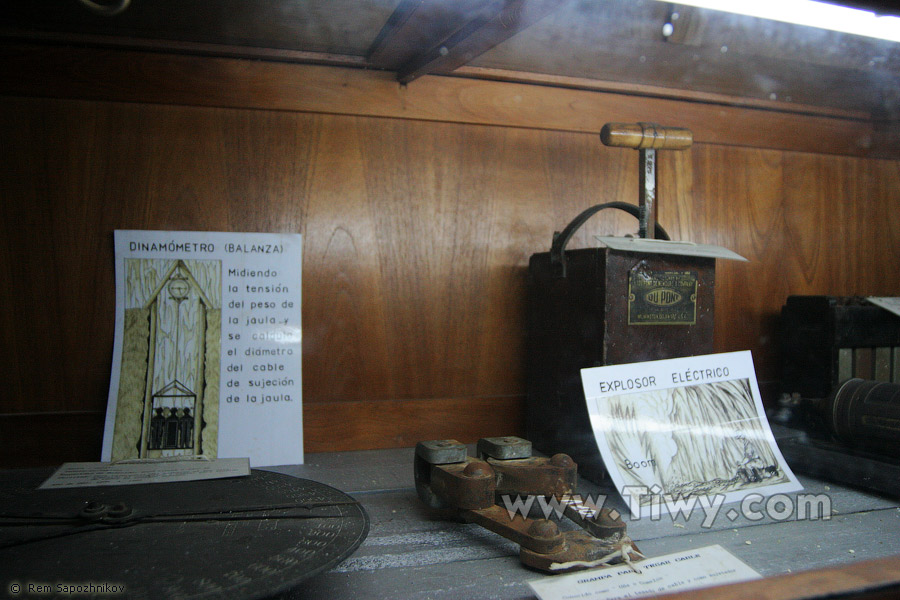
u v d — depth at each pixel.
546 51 1.78
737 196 2.28
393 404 1.90
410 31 1.52
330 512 1.11
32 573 0.83
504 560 1.10
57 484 1.29
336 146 1.86
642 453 1.40
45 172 1.67
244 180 1.79
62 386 1.69
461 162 1.96
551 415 1.79
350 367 1.88
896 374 2.00
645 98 2.13
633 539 1.20
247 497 1.20
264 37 1.67
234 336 1.74
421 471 1.35
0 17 1.55
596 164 2.10
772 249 2.32
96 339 1.70
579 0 1.43
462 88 1.94
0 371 1.65
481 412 1.97
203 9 1.48
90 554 0.90
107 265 1.71
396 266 1.91
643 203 1.72
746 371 1.58
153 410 1.66
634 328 1.58
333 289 1.86
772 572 1.05
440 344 1.95
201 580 0.82
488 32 1.40
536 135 2.04
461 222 1.97
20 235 1.66
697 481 1.40
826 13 0.82
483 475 1.18
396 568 1.06
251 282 1.78
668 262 1.62
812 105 2.31
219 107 1.77
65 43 1.65
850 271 2.44
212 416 1.68
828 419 1.63
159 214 1.74
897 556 0.72
